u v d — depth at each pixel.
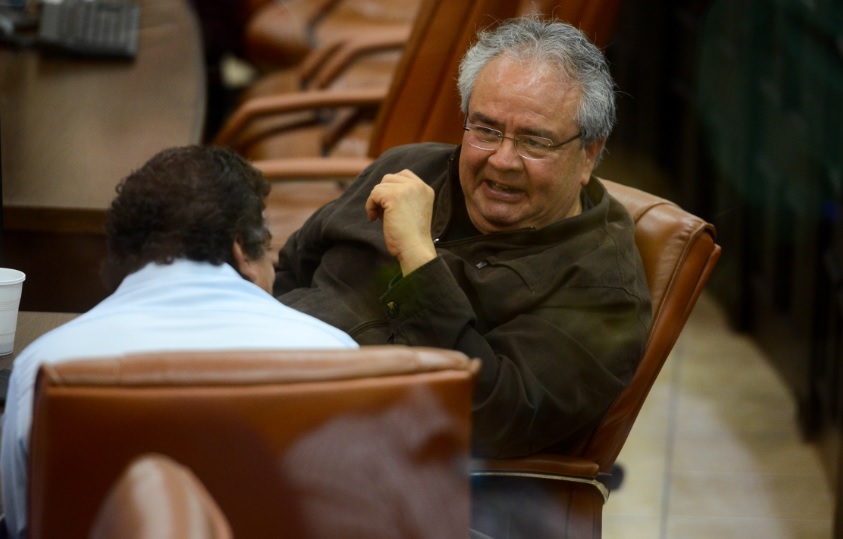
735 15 13.59
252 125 12.75
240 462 3.78
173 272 4.67
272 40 15.47
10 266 9.20
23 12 13.58
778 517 9.64
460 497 4.14
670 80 16.05
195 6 17.30
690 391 11.84
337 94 11.72
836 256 10.64
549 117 6.61
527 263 6.74
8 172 9.60
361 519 3.96
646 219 7.30
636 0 16.12
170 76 12.29
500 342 6.55
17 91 11.52
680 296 6.98
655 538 9.27
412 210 6.68
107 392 3.65
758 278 12.78
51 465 3.66
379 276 7.18
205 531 2.86
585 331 6.56
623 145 16.83
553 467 6.54
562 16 9.51
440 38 9.82
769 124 12.70
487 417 6.30
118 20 13.48
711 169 14.70
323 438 3.86
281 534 3.87
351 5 16.05
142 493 2.96
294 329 4.65
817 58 11.43
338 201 7.82
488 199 6.84
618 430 6.93
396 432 3.96
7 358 5.97
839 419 9.96
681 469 10.34
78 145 10.30
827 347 10.72
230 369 3.79
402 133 10.17
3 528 4.82
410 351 4.05
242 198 4.86
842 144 11.07
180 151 4.94
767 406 11.52
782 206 12.12
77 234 9.15
